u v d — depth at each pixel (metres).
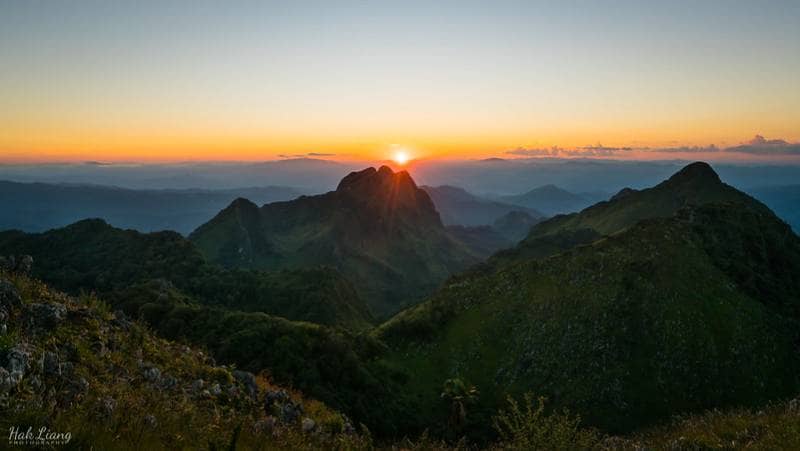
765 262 116.69
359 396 69.31
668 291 96.25
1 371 8.47
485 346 101.31
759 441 12.81
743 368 83.50
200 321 80.00
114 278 159.50
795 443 12.23
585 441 12.12
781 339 89.12
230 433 11.16
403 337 107.88
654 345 88.25
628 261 105.12
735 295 96.62
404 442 19.00
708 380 82.44
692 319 90.50
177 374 14.05
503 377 92.62
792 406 16.06
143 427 8.92
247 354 68.19
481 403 85.38
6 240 184.00
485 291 119.00
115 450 7.89
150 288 96.06
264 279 171.25
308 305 153.00
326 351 73.94
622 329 91.81
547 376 89.25
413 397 81.81
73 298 15.17
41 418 7.77
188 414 10.90
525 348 96.69
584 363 88.81
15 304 11.98
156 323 80.94
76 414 8.41
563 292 105.44
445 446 18.19
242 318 78.56
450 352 101.75
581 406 82.31
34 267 167.62
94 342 12.46
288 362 66.31
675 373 84.00
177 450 9.08
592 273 106.62
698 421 16.81
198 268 171.38
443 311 115.00
